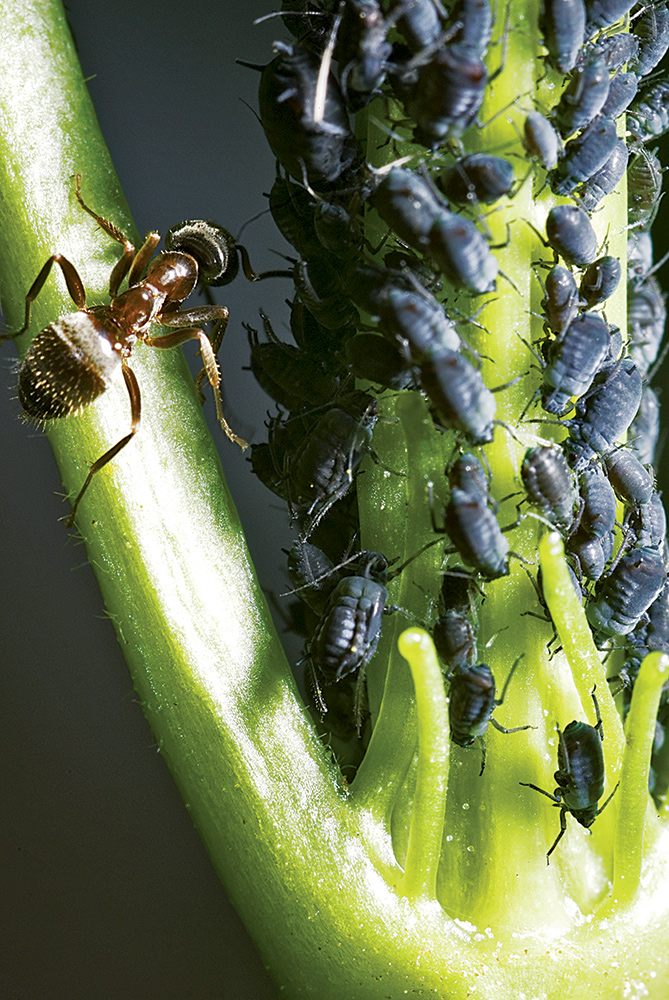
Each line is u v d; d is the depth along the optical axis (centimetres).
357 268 6
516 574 6
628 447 6
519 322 6
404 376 6
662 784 6
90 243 6
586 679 6
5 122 6
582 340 6
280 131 6
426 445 6
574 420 6
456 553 6
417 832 6
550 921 6
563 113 6
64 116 6
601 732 6
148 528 6
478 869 6
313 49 6
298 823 6
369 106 6
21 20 6
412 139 6
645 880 6
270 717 6
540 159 6
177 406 6
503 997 6
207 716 6
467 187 6
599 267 6
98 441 6
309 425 6
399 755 6
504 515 6
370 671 6
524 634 6
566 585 6
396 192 6
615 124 6
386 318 6
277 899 6
